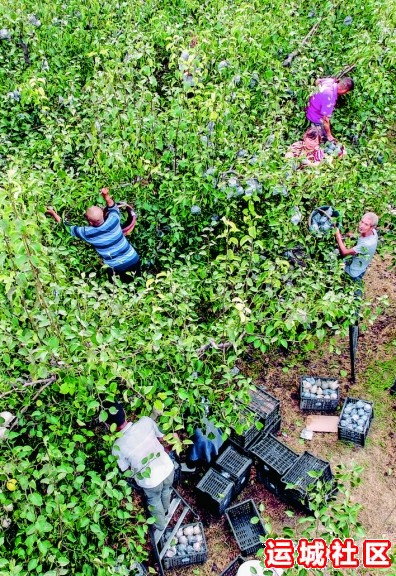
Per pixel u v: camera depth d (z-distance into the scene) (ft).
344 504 14.29
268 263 17.31
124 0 30.19
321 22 29.40
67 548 13.46
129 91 21.81
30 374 14.40
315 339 23.62
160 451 16.42
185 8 30.25
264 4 27.84
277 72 25.22
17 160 20.35
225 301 16.81
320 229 21.17
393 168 22.12
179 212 21.21
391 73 27.81
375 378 22.50
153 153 21.47
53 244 19.48
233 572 17.66
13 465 13.05
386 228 23.56
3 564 12.09
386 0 28.71
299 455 19.34
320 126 26.07
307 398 21.31
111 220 20.34
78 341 14.12
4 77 26.71
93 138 20.42
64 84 25.95
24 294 14.29
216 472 18.98
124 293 16.71
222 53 23.90
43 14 28.30
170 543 17.74
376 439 20.84
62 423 15.26
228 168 21.35
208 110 21.08
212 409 16.83
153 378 15.85
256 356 23.29
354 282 20.61
